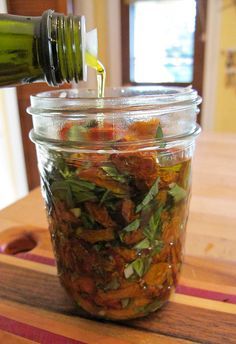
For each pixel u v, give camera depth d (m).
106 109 0.14
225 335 0.15
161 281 0.16
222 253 0.21
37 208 0.28
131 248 0.15
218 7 0.75
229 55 0.77
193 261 0.20
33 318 0.16
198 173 0.34
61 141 0.14
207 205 0.27
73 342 0.15
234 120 0.81
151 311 0.16
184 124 0.15
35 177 0.52
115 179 0.14
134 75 0.86
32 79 0.15
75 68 0.14
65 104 0.14
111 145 0.14
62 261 0.16
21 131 0.49
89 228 0.14
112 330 0.16
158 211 0.15
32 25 0.14
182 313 0.16
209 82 0.81
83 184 0.14
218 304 0.17
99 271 0.15
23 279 0.19
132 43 0.84
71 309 0.17
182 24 0.80
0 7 0.40
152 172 0.14
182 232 0.17
